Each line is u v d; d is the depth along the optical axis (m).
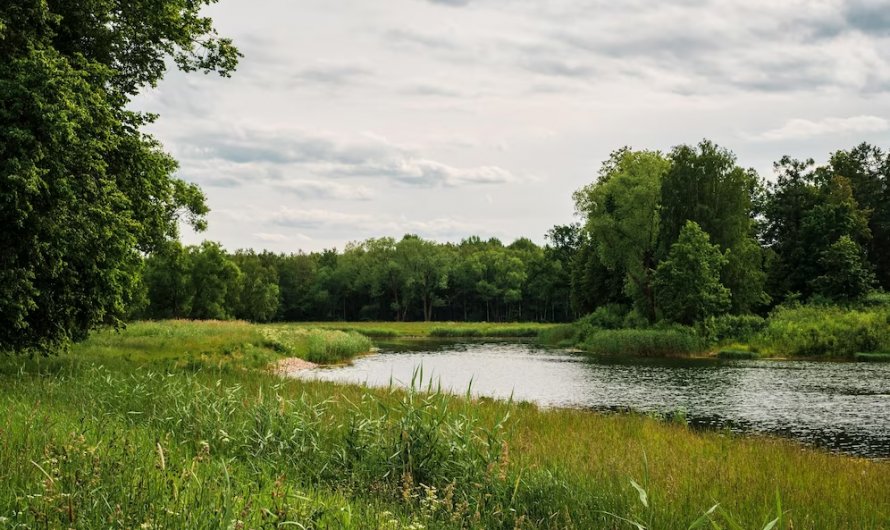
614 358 45.72
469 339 74.62
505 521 6.79
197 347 33.09
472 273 136.12
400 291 140.75
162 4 19.70
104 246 15.95
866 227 68.81
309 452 8.55
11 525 3.93
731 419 20.27
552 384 30.09
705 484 8.76
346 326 90.69
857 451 15.70
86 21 18.12
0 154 13.30
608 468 8.98
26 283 13.83
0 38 14.18
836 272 61.28
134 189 19.81
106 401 10.16
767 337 47.81
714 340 49.53
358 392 15.80
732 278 56.69
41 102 13.41
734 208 57.91
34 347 16.34
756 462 11.29
